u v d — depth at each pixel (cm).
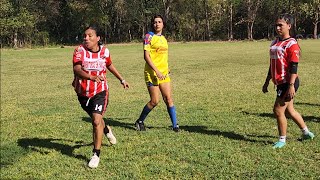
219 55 2744
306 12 5441
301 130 605
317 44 3697
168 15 6056
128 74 1814
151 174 503
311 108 852
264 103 930
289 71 546
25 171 542
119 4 6047
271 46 568
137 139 659
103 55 555
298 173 479
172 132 693
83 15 5856
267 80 611
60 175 517
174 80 1492
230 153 559
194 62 2255
